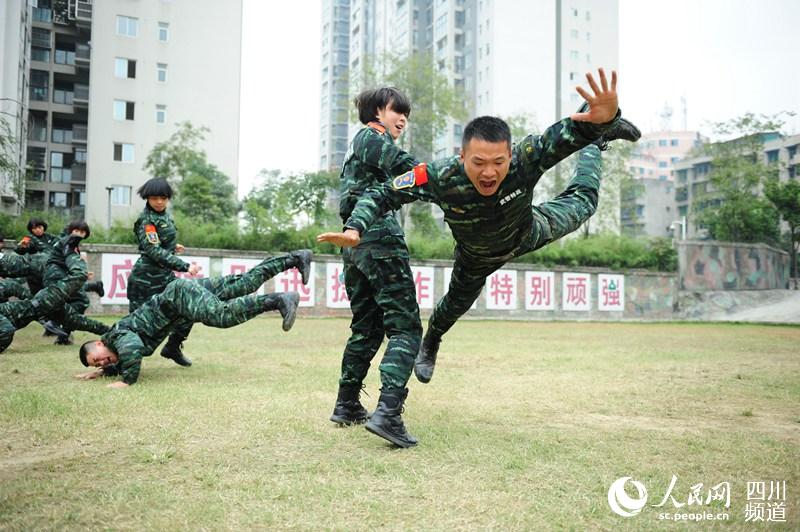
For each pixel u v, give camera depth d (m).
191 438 3.06
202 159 29.58
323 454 2.83
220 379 5.00
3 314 6.14
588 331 13.62
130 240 16.23
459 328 14.28
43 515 2.06
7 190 23.30
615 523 2.07
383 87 3.42
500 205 2.71
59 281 6.41
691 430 3.43
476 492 2.34
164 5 32.81
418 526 2.01
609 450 2.95
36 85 36.16
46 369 5.37
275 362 6.30
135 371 4.57
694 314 23.20
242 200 31.98
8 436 3.05
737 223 31.25
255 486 2.37
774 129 31.19
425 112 30.14
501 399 4.33
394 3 58.00
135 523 2.01
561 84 48.28
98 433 3.12
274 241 17.64
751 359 7.36
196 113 33.25
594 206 3.51
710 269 24.80
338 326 12.89
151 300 4.81
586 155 3.67
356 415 3.43
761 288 26.94
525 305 20.03
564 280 20.70
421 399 4.29
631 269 22.20
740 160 31.89
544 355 7.56
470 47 49.50
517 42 47.06
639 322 20.28
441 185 2.72
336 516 2.09
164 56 32.78
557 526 2.03
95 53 31.56
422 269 18.52
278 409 3.73
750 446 3.05
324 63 73.31
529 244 3.12
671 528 2.04
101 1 31.70
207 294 4.54
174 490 2.32
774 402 4.36
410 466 2.65
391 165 3.15
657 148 83.69
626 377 5.54
